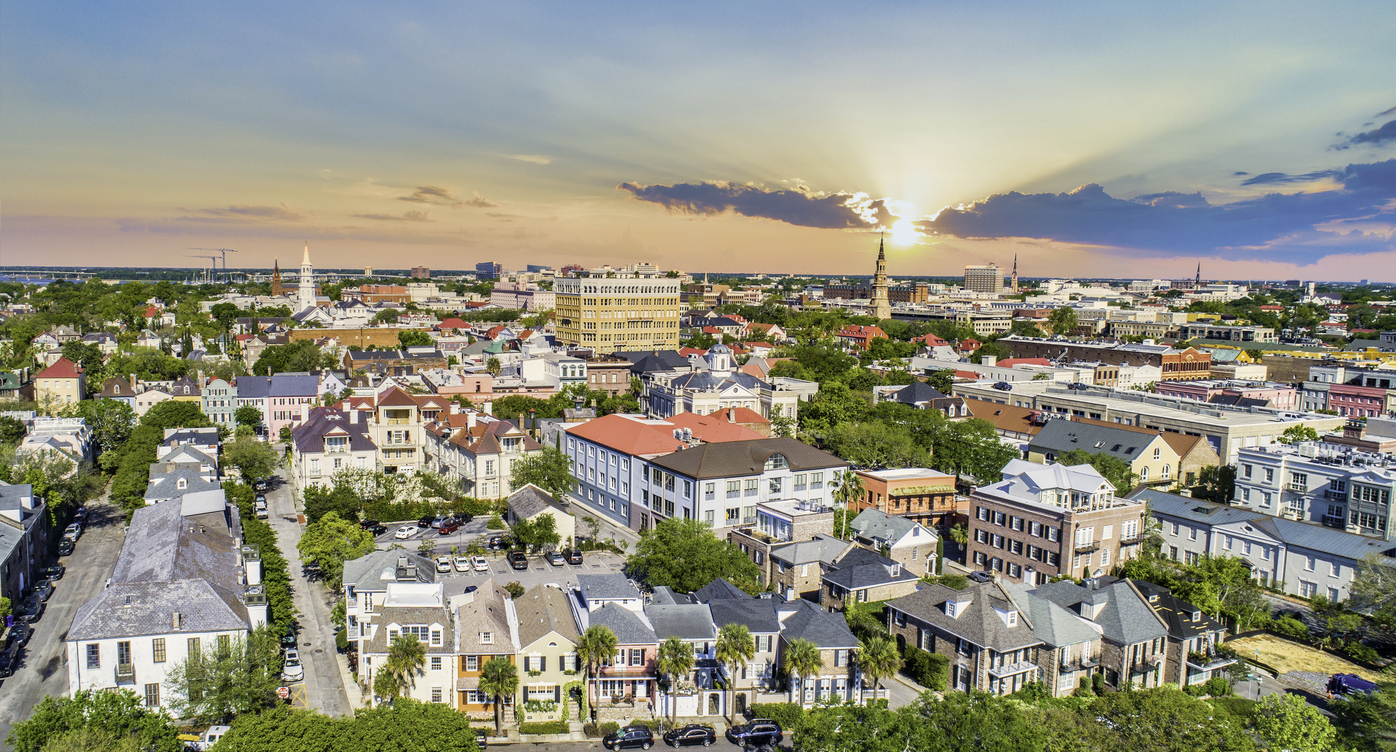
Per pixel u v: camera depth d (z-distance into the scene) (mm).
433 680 83812
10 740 65625
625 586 94000
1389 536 127062
